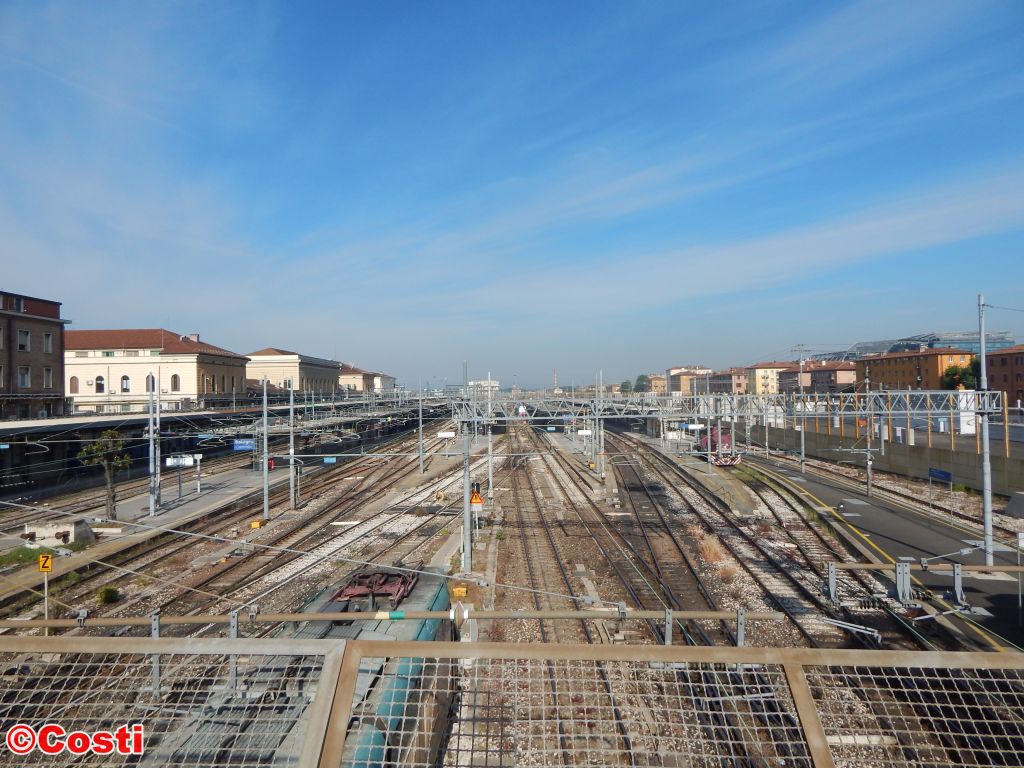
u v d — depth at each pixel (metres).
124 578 21.33
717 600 18.58
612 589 19.81
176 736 5.79
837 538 26.59
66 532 24.22
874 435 47.38
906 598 16.23
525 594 19.34
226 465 50.56
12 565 21.89
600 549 24.80
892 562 22.03
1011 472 33.59
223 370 75.56
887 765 9.20
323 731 3.59
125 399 67.06
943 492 36.84
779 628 16.17
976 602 17.45
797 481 41.81
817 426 58.69
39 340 49.84
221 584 20.56
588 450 57.69
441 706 7.86
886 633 15.58
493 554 24.59
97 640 3.87
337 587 12.42
